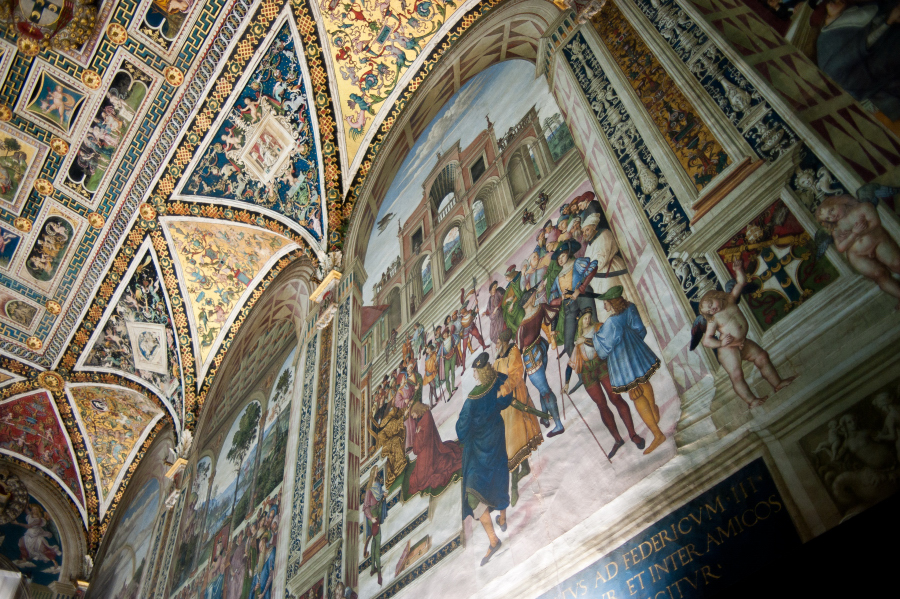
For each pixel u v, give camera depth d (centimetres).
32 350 1316
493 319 563
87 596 1345
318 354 827
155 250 1162
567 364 465
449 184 742
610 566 362
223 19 922
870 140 340
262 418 930
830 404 306
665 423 378
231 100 979
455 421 546
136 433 1436
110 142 1060
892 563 254
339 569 575
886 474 273
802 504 295
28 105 1012
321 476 690
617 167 497
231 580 776
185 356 1230
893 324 298
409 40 848
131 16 928
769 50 418
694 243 412
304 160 958
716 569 312
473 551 458
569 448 430
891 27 349
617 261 466
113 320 1263
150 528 1176
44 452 1445
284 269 1071
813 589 271
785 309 348
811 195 359
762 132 400
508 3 737
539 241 554
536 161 607
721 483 332
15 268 1195
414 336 667
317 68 907
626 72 526
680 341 393
